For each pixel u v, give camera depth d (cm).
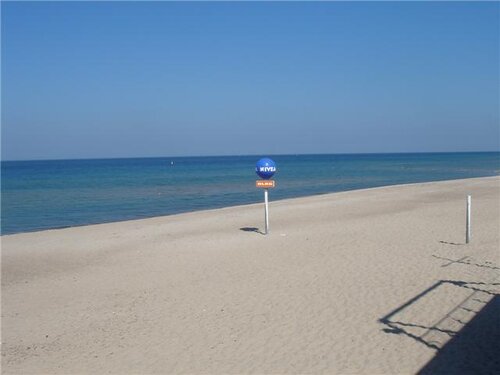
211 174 7394
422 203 2530
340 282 1057
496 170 6962
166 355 736
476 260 1195
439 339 732
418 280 1040
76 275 1281
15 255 1580
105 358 739
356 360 679
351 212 2253
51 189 4741
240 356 716
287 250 1416
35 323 916
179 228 1984
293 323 834
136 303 1002
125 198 3703
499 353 677
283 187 4556
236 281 1116
